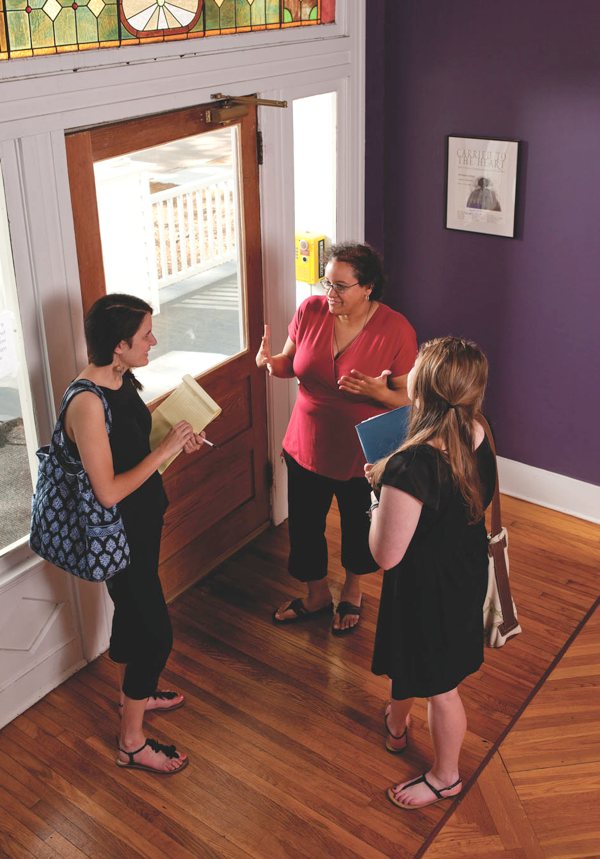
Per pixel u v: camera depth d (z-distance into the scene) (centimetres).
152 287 304
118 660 264
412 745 283
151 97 276
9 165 239
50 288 261
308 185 396
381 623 240
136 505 246
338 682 309
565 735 285
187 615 342
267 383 369
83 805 262
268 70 321
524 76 351
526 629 333
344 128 377
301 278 411
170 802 263
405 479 208
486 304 399
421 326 426
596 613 341
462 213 388
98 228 274
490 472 223
